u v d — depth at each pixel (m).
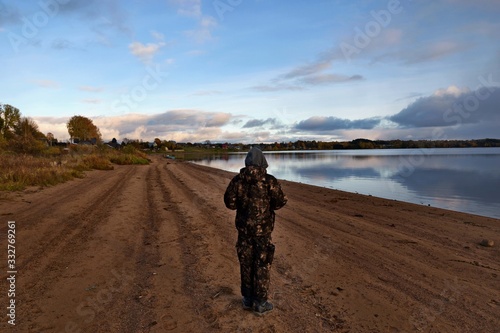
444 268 5.24
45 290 3.99
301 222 8.52
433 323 3.52
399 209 11.11
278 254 5.77
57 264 4.84
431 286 4.50
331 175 27.58
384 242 6.71
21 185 11.95
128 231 6.96
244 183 3.67
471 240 7.11
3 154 21.05
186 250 5.79
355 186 19.66
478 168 31.98
